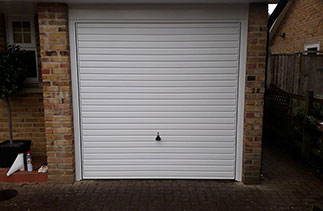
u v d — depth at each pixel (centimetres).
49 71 451
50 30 442
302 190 455
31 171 484
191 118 477
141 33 460
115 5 449
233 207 401
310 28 945
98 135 482
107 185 472
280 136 718
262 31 440
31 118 555
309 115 564
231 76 465
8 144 509
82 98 473
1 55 476
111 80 471
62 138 466
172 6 449
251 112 458
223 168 487
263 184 476
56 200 420
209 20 452
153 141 483
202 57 463
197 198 426
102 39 460
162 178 493
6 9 496
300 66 750
